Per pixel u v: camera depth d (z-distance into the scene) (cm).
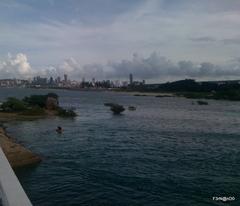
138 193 1764
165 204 1605
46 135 4053
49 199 1669
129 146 3316
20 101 6962
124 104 12681
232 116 7881
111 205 1588
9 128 4694
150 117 7231
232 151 3152
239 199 1694
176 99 18662
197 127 5409
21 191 363
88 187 1859
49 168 2281
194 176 2139
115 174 2150
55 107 7306
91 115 7375
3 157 504
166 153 2972
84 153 2877
